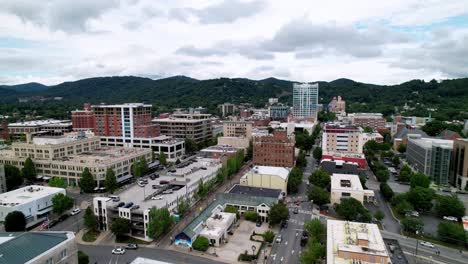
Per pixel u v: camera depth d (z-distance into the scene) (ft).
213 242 365.20
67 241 237.66
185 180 519.19
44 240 230.68
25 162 602.44
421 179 557.33
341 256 244.63
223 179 613.52
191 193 497.46
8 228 376.07
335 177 560.61
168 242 372.17
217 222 397.19
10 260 199.93
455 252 351.67
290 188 567.18
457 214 444.55
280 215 414.41
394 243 303.48
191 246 356.59
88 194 546.67
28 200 422.82
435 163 644.27
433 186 619.67
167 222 382.42
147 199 433.48
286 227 420.36
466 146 586.45
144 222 375.25
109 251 347.15
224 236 383.24
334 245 263.29
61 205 428.56
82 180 543.80
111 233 392.88
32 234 234.38
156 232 363.97
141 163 652.89
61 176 609.83
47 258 217.56
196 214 458.50
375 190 588.50
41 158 649.20
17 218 381.60
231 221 416.46
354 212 418.10
